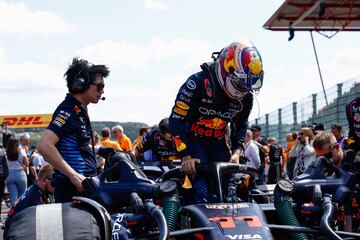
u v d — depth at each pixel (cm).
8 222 448
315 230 393
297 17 1387
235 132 520
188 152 476
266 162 1554
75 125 478
